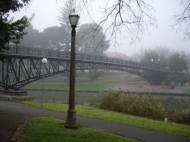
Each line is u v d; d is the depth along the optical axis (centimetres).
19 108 1569
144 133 1011
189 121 1591
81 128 958
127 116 1516
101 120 1244
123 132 995
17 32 1054
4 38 997
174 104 3866
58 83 6506
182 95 5359
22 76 5947
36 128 895
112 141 801
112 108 1798
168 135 1010
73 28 947
